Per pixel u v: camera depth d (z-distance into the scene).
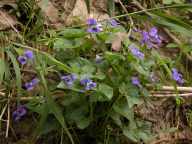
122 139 0.41
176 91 0.43
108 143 0.40
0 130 0.40
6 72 0.39
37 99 0.39
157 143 0.45
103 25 0.43
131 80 0.38
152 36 0.43
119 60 0.38
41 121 0.37
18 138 0.40
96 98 0.37
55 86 0.39
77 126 0.38
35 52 0.40
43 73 0.38
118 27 0.42
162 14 0.46
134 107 0.45
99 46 0.40
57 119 0.38
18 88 0.38
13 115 0.39
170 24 0.46
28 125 0.41
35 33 0.46
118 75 0.39
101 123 0.40
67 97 0.38
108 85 0.38
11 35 0.44
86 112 0.38
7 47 0.40
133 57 0.38
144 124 0.42
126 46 0.40
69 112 0.38
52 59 0.38
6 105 0.40
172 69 0.42
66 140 0.40
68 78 0.36
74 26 0.46
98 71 0.38
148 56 0.42
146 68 0.39
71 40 0.39
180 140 0.46
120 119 0.40
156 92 0.46
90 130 0.40
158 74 0.46
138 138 0.39
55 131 0.40
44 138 0.40
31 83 0.38
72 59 0.39
